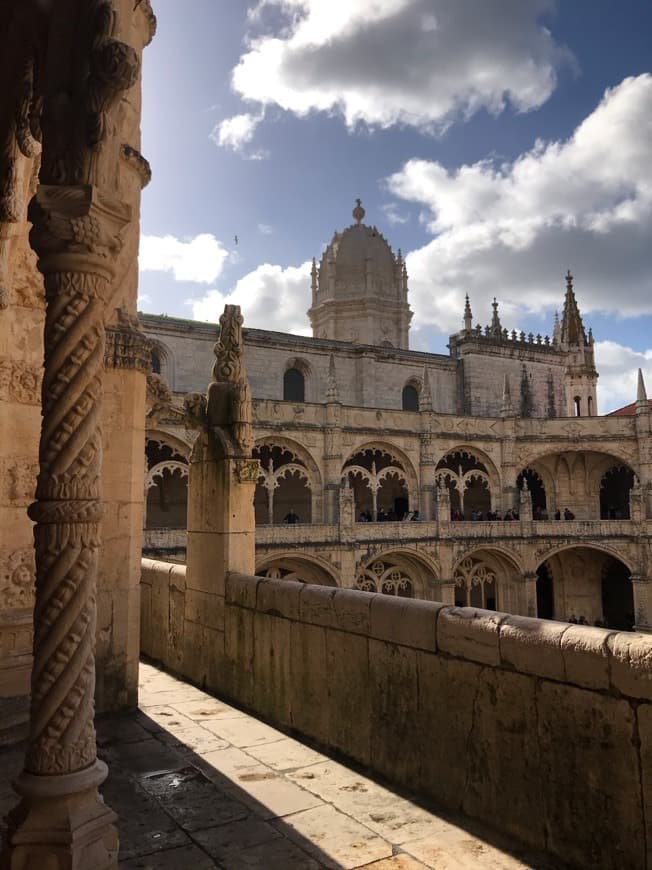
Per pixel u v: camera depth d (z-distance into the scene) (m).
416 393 60.28
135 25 9.09
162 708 8.34
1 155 6.09
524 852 4.85
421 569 46.41
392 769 6.09
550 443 52.06
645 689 4.28
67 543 4.11
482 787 5.28
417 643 5.93
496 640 5.25
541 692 4.91
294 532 40.75
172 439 39.78
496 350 63.66
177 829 5.20
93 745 4.16
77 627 4.09
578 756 4.64
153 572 10.97
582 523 48.69
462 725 5.48
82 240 4.18
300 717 7.28
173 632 10.17
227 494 8.98
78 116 4.22
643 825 4.25
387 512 50.78
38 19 4.68
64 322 4.22
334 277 67.69
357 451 47.53
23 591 8.22
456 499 58.00
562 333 68.50
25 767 4.07
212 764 6.51
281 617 7.68
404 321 67.81
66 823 3.91
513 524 48.19
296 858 4.77
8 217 6.51
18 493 8.29
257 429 43.47
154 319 48.16
